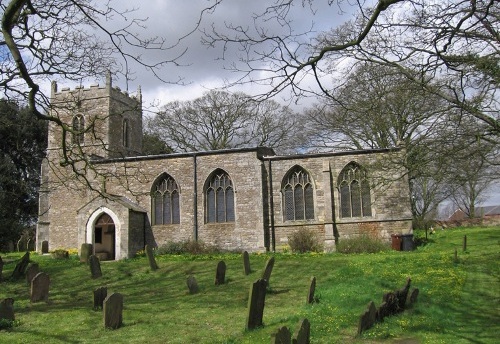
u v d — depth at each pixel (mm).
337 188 27656
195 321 11430
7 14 7285
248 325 10234
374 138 30406
